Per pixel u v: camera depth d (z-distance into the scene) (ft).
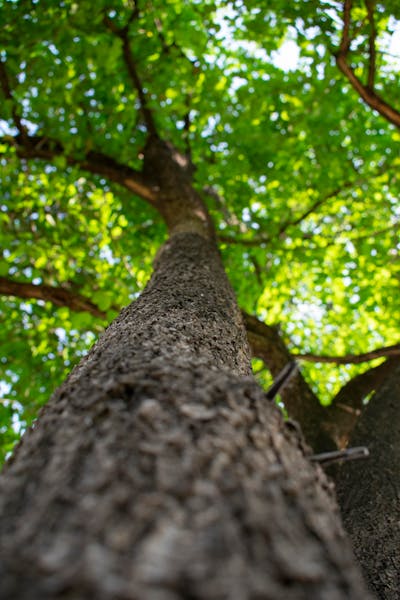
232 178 20.39
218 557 2.00
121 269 18.84
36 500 2.49
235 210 21.13
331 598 2.06
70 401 3.55
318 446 10.55
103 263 18.16
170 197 14.94
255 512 2.35
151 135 17.46
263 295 20.40
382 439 8.52
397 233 19.15
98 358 4.81
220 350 5.86
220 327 6.70
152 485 2.40
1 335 18.07
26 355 18.19
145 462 2.58
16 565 2.01
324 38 13.42
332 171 19.19
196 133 20.53
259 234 20.36
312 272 20.83
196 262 10.29
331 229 20.76
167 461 2.58
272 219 20.81
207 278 9.21
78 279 18.22
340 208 20.84
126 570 1.90
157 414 3.02
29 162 17.63
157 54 16.71
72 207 17.95
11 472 2.97
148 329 5.65
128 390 3.45
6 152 15.35
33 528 2.25
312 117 18.25
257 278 19.06
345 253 19.21
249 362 6.56
